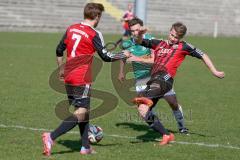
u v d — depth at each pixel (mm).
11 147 25078
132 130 30453
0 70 56625
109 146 26203
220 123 33375
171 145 26734
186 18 147625
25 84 47438
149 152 25094
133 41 29672
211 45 107562
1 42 91812
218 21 151750
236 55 88062
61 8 131375
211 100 42906
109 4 137375
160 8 144500
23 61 66062
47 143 23516
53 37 108750
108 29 133500
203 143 27531
